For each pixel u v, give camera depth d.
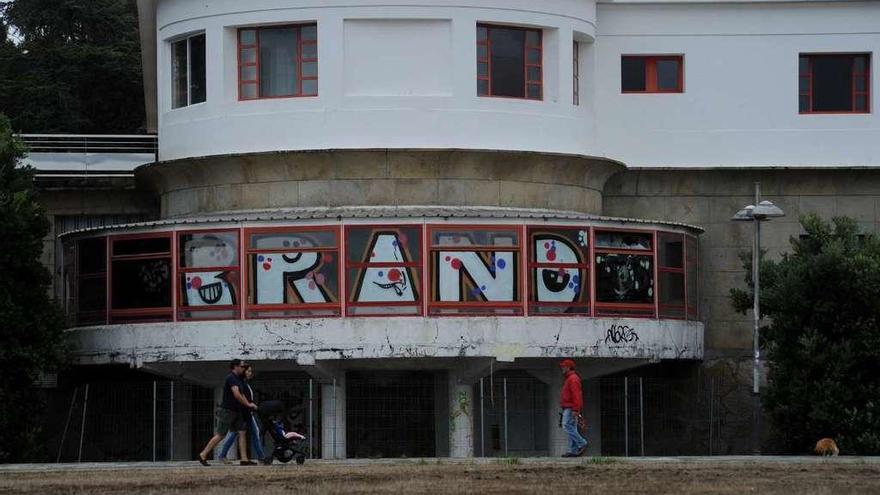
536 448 45.66
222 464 36.16
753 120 48.78
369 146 44.53
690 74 48.72
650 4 48.56
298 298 43.12
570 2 46.19
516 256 43.41
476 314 43.09
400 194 44.72
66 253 46.59
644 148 48.50
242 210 45.47
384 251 43.00
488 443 45.38
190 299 43.91
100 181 48.59
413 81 44.84
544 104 45.66
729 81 48.81
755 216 43.47
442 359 43.72
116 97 68.94
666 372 47.84
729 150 48.66
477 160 44.66
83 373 48.12
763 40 48.91
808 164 48.72
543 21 45.66
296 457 36.19
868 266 42.94
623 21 48.59
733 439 47.53
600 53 48.50
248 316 43.38
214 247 43.75
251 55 45.47
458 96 44.81
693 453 47.16
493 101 45.06
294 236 43.25
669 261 45.94
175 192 47.00
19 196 43.81
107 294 45.12
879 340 42.94
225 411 35.81
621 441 46.66
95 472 33.53
